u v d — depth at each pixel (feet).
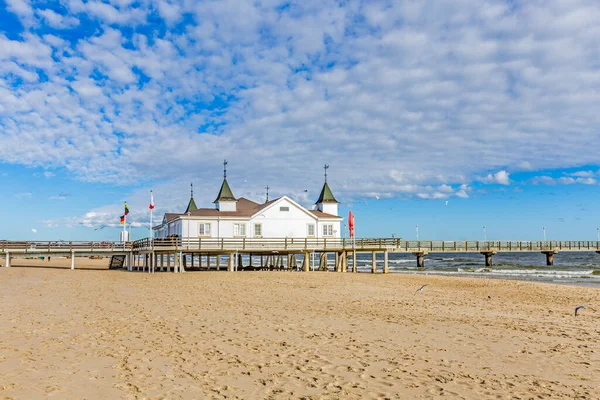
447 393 28.99
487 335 47.14
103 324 50.21
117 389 28.94
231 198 168.55
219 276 123.95
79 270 159.22
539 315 62.03
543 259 339.57
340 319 55.21
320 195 187.42
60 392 28.30
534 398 28.40
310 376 32.01
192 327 48.80
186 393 28.37
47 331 46.19
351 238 160.35
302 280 111.55
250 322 52.16
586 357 38.60
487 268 219.41
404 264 278.46
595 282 141.18
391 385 30.35
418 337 45.52
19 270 148.05
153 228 212.23
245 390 29.04
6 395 27.66
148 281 107.76
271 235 162.40
